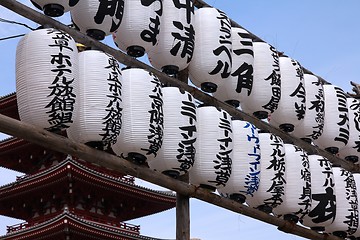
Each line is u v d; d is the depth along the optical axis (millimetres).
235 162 8922
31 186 24625
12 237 25094
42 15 7078
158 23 7984
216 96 9344
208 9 8961
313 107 10539
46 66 6625
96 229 24312
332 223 10750
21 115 6730
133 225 27047
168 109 8062
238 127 9055
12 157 25797
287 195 9781
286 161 9875
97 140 7109
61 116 6648
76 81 6812
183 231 8570
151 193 26516
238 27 9570
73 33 7348
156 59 8406
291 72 10117
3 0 6750
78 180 23875
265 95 9578
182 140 8016
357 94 12188
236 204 9039
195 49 8750
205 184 8570
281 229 9898
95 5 7266
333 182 10430
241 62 9195
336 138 11086
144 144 7480
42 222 24797
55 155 25125
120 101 7199
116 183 25172
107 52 7762
